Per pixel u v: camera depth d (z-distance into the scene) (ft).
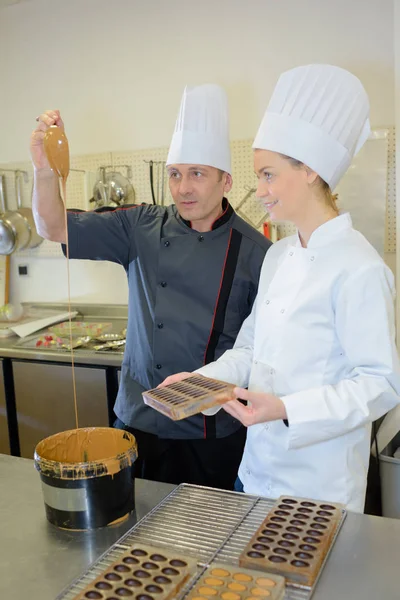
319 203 4.13
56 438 3.92
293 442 3.75
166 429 5.80
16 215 10.69
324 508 3.44
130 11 9.84
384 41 8.43
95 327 9.94
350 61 8.66
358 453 4.21
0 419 9.37
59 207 5.58
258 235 6.04
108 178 9.95
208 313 5.78
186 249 5.83
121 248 6.14
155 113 9.98
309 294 4.06
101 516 3.43
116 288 10.74
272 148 3.98
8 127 11.12
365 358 3.86
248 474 4.60
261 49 9.12
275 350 4.22
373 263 3.89
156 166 10.06
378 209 8.70
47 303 11.23
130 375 6.14
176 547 3.11
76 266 10.91
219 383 3.84
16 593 2.86
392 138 8.52
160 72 9.82
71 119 10.61
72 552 3.22
